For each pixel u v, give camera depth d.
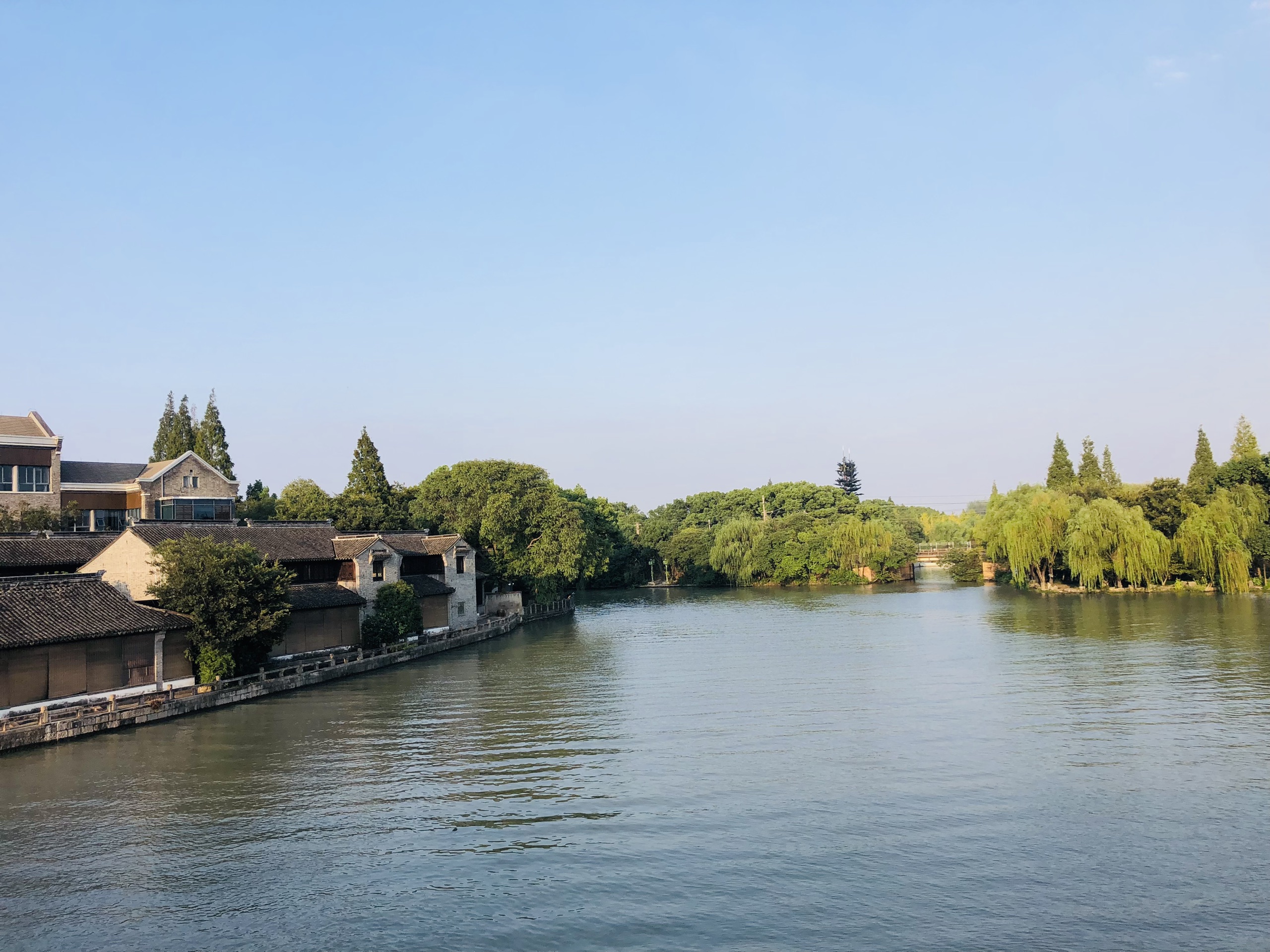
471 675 57.47
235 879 23.62
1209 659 56.53
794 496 191.38
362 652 59.56
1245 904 21.69
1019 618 85.62
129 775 33.22
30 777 32.94
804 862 24.39
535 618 97.31
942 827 26.98
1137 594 106.44
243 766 34.50
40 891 22.97
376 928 20.92
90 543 59.03
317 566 64.06
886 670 56.28
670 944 20.08
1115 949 19.72
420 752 36.66
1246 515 104.31
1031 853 24.91
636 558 172.38
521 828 27.28
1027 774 32.28
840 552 150.00
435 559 79.50
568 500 123.88
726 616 100.56
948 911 21.50
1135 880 23.16
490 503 94.75
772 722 41.53
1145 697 45.38
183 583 48.59
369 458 109.19
